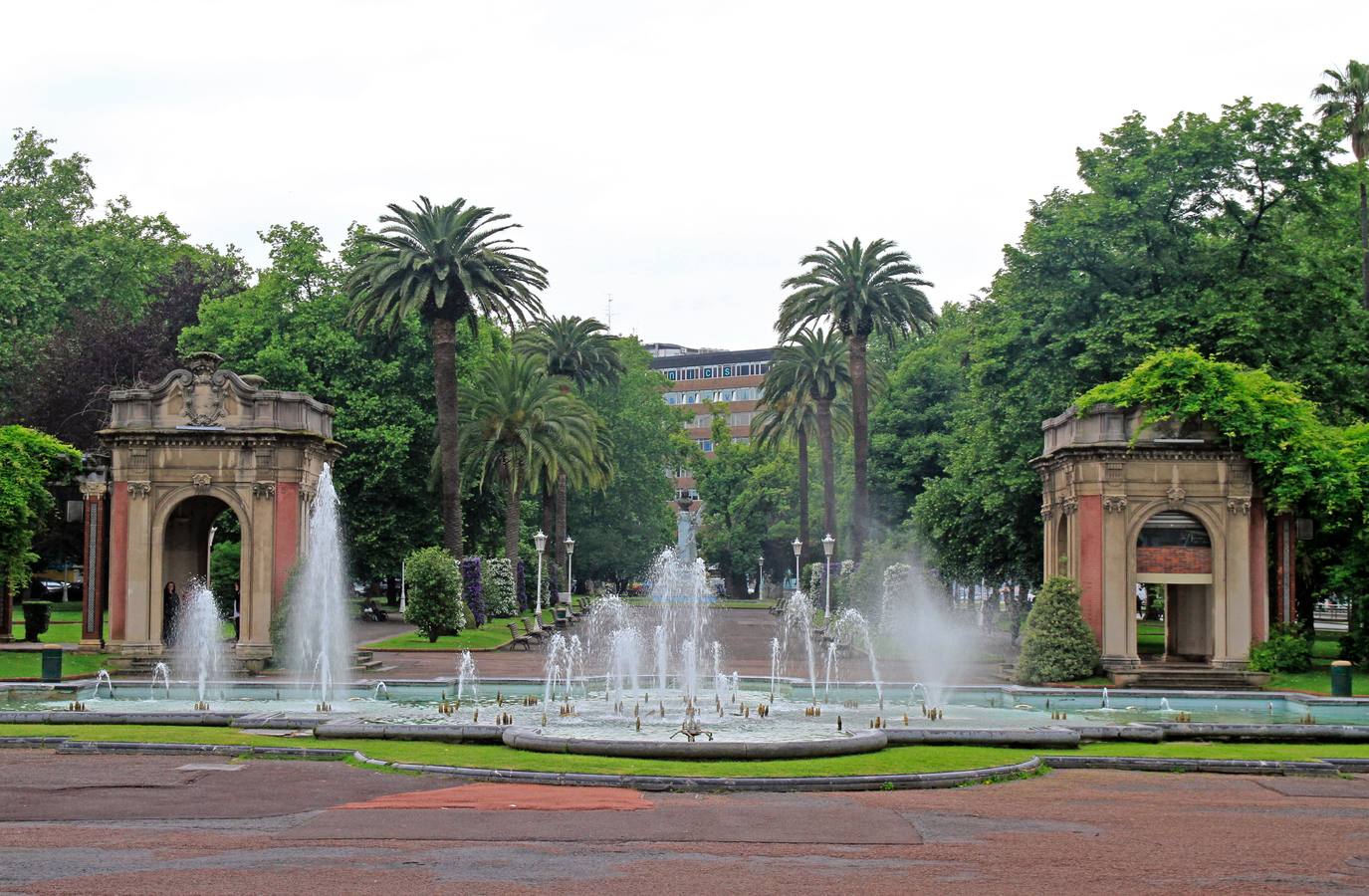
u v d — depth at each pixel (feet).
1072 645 131.34
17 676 120.26
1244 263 160.56
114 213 274.16
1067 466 137.69
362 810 58.90
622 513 346.13
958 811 61.00
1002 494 168.55
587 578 371.97
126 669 133.08
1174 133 161.17
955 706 106.83
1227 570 133.39
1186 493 134.21
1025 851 52.29
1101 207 159.74
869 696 113.50
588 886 45.62
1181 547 134.92
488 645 180.14
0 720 86.17
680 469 463.83
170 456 138.10
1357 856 52.21
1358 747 84.53
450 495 203.62
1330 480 130.21
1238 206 161.58
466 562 206.08
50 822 55.67
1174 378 131.95
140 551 137.39
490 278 197.47
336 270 234.99
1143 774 74.84
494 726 80.43
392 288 197.47
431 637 181.37
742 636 228.84
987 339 178.60
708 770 69.36
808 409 321.11
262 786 65.00
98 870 46.93
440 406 204.23
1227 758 77.82
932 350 265.34
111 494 143.33
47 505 152.46
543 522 322.55
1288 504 132.05
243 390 139.54
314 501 144.46
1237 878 48.21
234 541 232.94
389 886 45.24
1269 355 151.74
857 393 223.10
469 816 57.72
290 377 219.82
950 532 188.75
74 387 223.92
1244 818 60.34
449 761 71.77
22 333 229.45
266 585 137.28
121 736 80.74
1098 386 136.67
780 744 73.77
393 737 80.43
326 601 134.72
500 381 233.96
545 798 62.28
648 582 411.13
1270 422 131.85
